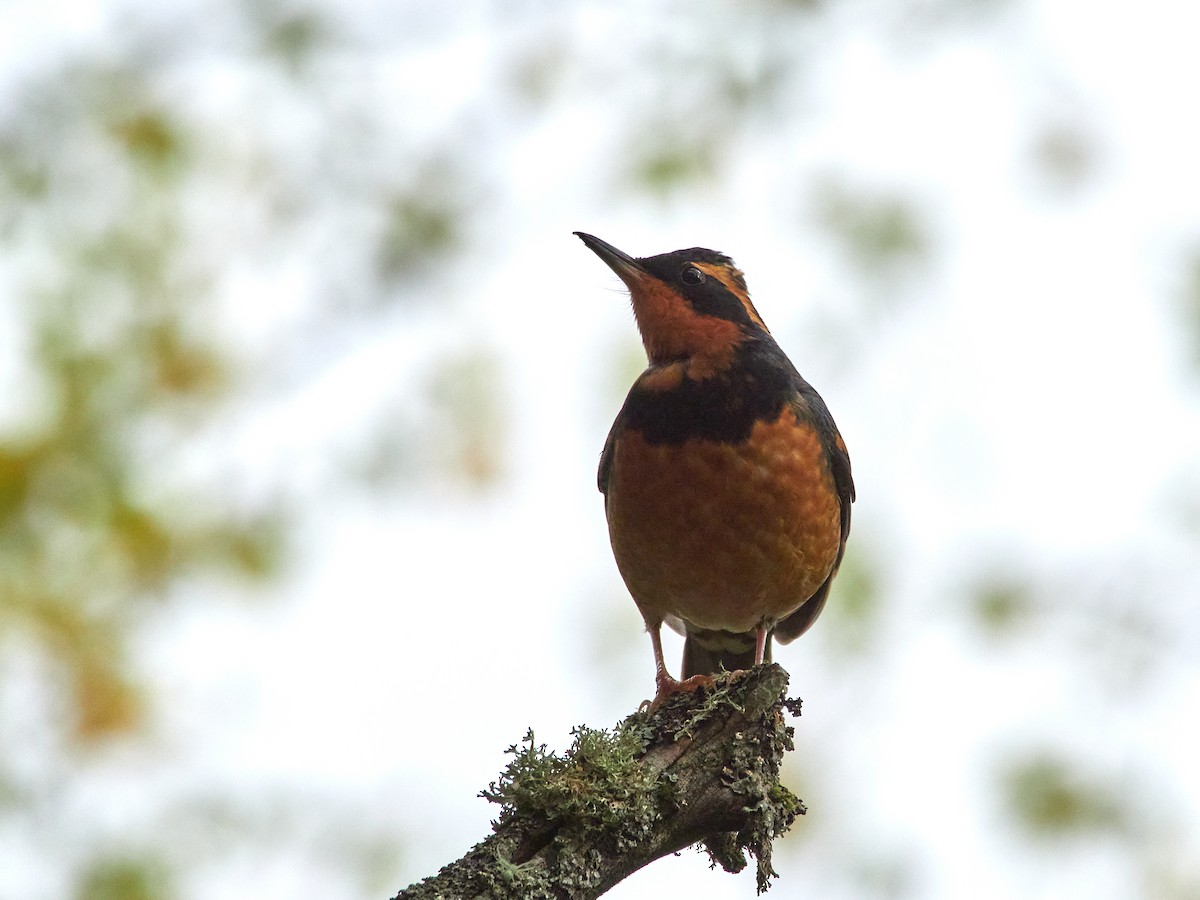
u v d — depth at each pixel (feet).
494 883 26.14
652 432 39.88
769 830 28.78
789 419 39.96
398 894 25.99
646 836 27.61
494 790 27.25
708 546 40.09
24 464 38.81
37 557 39.22
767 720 29.30
